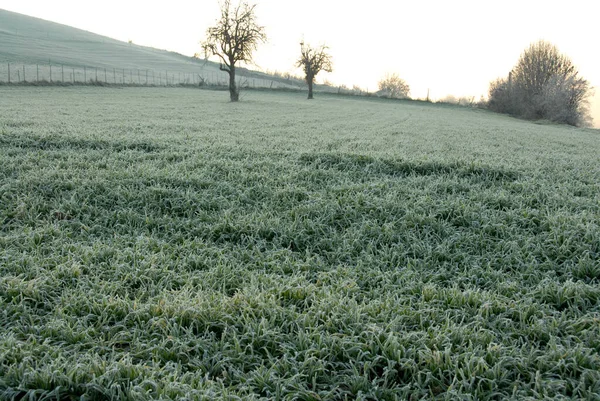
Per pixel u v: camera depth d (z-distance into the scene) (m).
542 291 5.57
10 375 3.77
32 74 62.72
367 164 11.71
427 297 5.47
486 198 9.15
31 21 159.50
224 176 10.41
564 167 13.84
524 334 4.69
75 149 12.95
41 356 4.17
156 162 11.58
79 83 57.59
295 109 47.38
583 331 4.57
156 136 16.53
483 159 14.03
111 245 6.86
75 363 3.99
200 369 4.05
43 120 21.23
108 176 9.84
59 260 6.20
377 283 5.95
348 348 4.37
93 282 5.70
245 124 26.06
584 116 67.56
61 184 9.16
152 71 98.69
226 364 4.16
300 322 4.76
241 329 4.74
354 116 41.94
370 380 4.08
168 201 8.70
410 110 63.38
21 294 5.16
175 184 9.64
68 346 4.32
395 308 5.07
